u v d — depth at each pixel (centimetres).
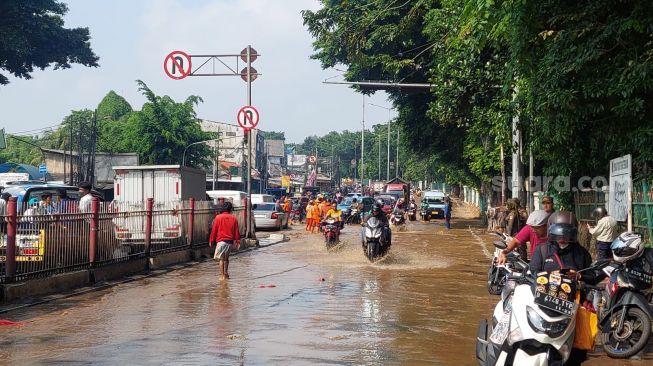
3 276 1211
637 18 1233
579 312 596
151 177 2320
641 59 1255
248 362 764
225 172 9738
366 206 4931
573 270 611
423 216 5172
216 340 887
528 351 569
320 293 1352
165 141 6969
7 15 4844
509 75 1491
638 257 839
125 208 1648
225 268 1586
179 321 1031
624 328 841
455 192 10331
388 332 957
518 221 1533
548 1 1355
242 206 2727
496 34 1403
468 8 1416
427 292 1380
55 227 1352
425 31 2991
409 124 4475
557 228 647
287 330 960
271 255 2281
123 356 790
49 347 843
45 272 1320
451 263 2014
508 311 604
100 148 7719
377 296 1315
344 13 3866
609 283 859
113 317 1069
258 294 1336
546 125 1466
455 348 859
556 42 1343
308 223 3944
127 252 1661
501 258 754
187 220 2067
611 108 1373
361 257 2202
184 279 1600
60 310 1138
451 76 2755
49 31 5088
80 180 5522
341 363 768
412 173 11162
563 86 1369
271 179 12250
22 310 1138
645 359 838
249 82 2792
